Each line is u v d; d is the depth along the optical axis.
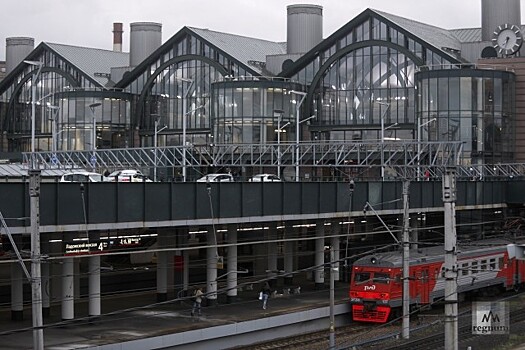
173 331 53.34
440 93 112.75
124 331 53.66
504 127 113.88
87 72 150.88
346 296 70.50
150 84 143.25
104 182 52.12
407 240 55.16
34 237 36.50
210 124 134.12
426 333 58.72
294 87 130.12
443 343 54.91
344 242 86.31
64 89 151.00
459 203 83.19
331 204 68.06
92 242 69.62
